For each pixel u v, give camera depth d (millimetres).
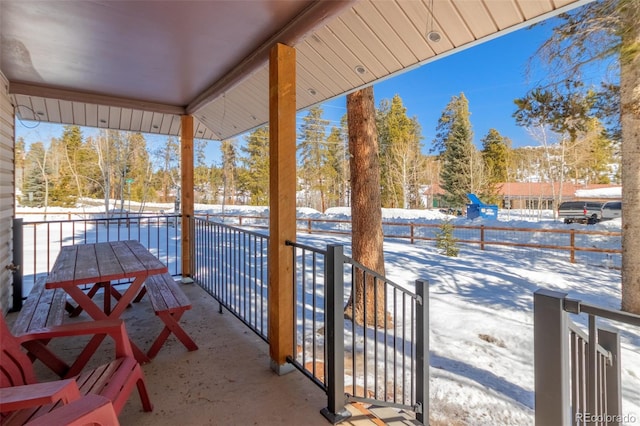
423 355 2217
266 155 24641
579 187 22438
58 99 3566
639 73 4785
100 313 2182
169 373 2225
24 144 21469
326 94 3180
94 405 900
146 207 22688
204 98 3666
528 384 3150
